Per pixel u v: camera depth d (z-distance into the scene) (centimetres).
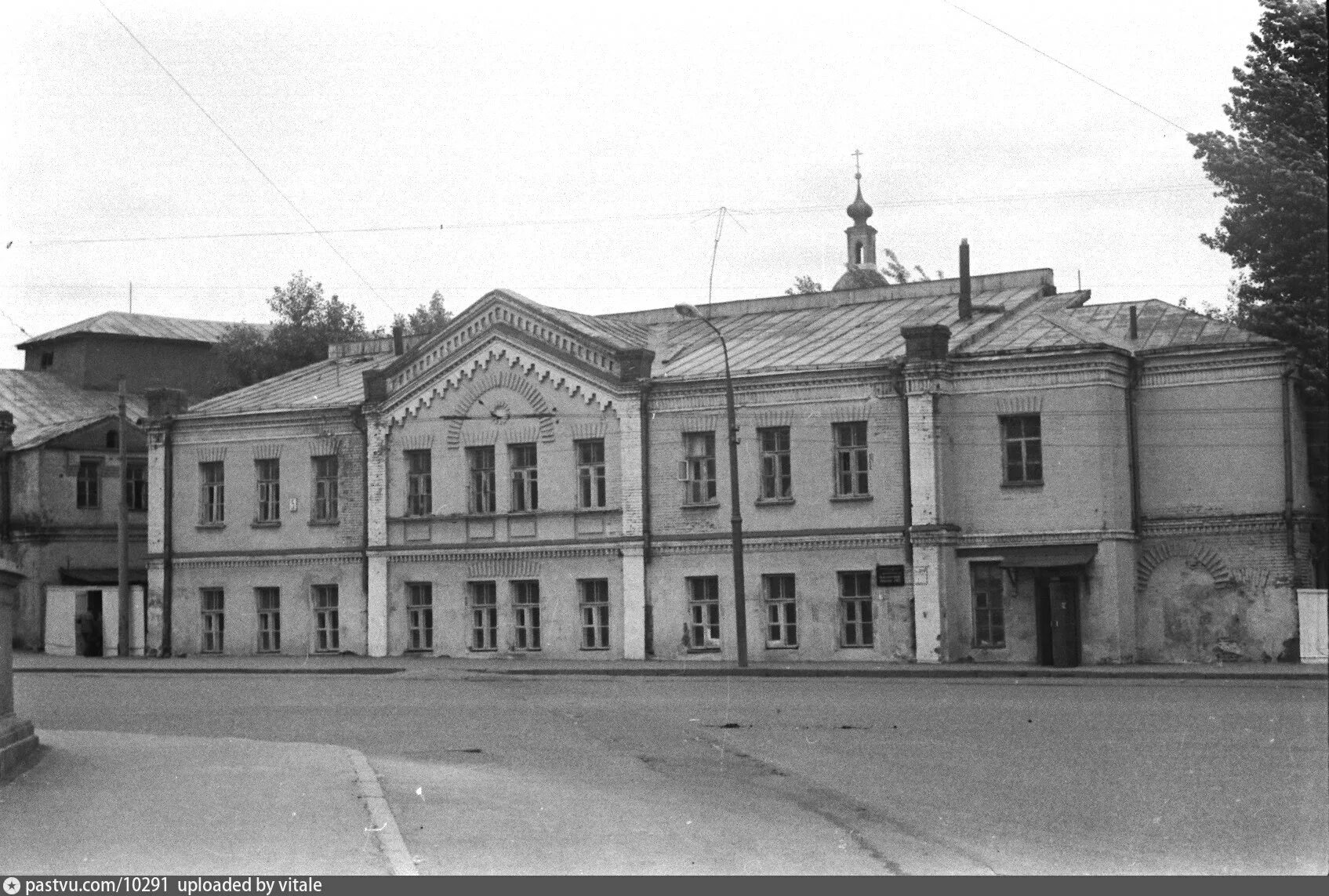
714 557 4331
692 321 5166
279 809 1360
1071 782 1622
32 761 1689
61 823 1281
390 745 2102
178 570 5191
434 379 4756
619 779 1683
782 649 4234
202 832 1243
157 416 5231
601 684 3481
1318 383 3984
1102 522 3891
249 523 5066
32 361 7106
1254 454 3906
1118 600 3875
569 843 1241
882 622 4097
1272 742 1955
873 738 2116
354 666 4375
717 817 1400
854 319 4794
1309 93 4191
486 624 4684
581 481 4550
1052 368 3959
